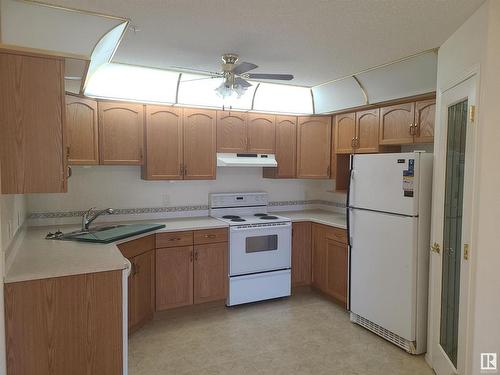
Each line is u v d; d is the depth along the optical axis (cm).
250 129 422
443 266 257
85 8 199
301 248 428
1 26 193
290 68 331
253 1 192
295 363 281
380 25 225
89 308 210
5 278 190
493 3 187
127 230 323
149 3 194
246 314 374
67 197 362
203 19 215
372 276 325
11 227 237
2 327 187
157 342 313
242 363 281
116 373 218
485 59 191
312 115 450
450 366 236
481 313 198
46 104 209
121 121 355
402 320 297
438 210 261
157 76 349
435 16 210
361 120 404
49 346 202
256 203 460
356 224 342
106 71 325
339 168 451
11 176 202
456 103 233
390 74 333
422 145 371
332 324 351
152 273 347
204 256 372
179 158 384
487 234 196
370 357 290
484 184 194
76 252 244
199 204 432
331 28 229
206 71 339
